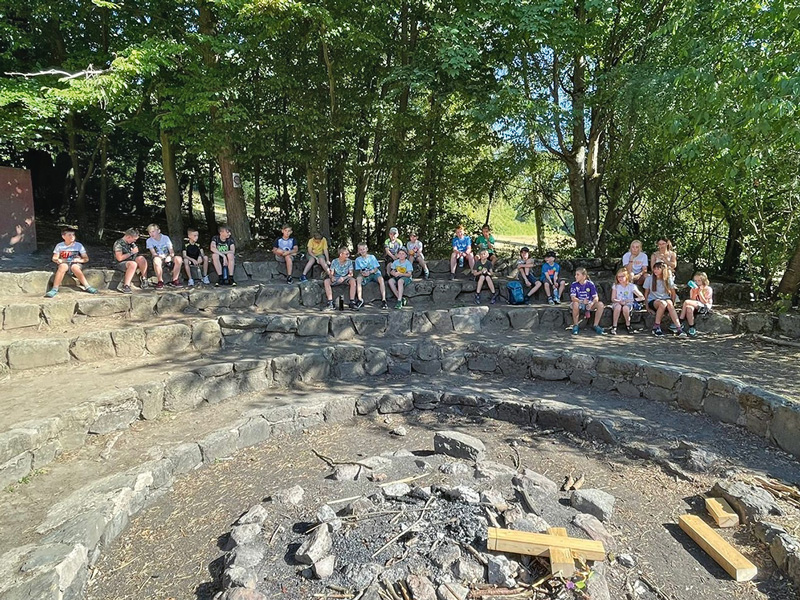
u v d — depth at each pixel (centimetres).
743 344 673
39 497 367
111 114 1060
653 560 318
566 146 1180
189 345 650
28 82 817
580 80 1050
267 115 987
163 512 384
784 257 798
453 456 461
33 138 974
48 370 550
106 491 365
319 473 442
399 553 300
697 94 607
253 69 1021
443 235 1255
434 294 868
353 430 550
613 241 1138
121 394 484
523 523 320
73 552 291
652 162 977
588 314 767
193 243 840
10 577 267
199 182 1461
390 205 1174
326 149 999
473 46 866
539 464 459
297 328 714
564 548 290
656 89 782
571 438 516
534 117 896
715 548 320
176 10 988
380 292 841
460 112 1058
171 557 330
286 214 1446
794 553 300
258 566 302
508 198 1400
